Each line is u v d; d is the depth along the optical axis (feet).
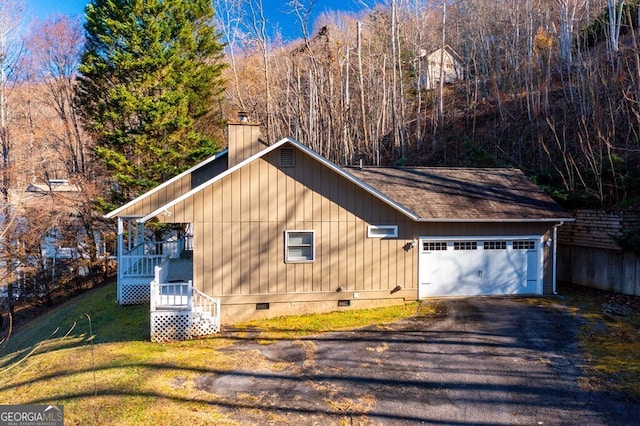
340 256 41.88
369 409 22.17
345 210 41.98
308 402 23.06
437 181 51.78
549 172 59.47
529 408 22.17
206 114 82.38
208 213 39.04
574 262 52.34
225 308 39.27
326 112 103.45
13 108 79.61
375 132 95.09
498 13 112.16
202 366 28.58
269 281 40.22
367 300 42.68
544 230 47.09
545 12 106.42
